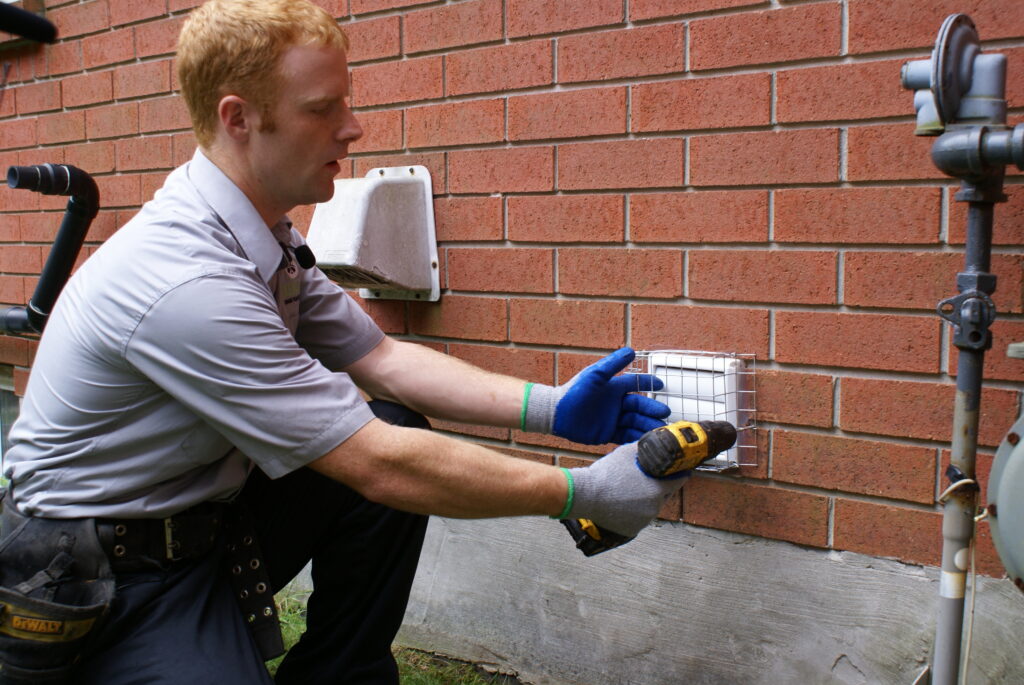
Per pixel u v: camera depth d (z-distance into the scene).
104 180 3.59
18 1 3.72
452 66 2.70
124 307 1.66
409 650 2.88
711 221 2.32
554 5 2.50
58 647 1.66
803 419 2.26
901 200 2.08
